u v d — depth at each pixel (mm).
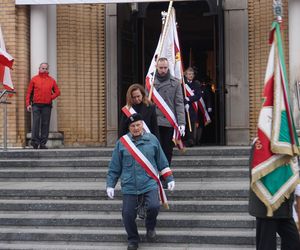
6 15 13383
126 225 7527
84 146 14125
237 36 14219
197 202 8750
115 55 14398
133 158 7492
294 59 12938
